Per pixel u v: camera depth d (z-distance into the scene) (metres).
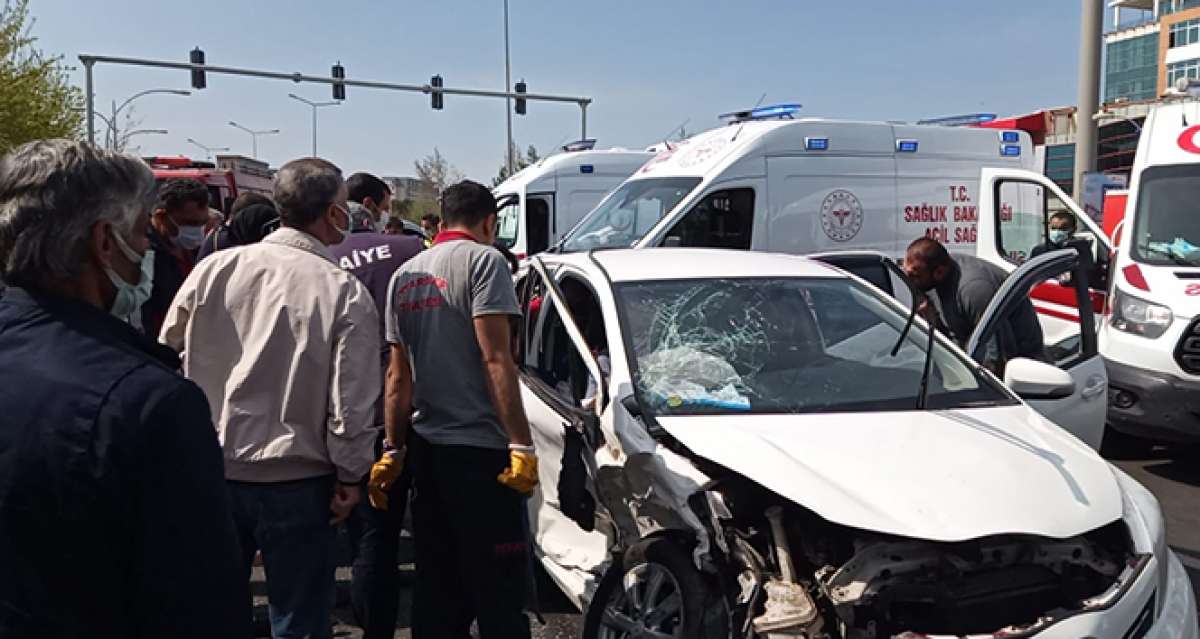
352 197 5.87
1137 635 2.90
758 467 3.17
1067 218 9.02
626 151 13.02
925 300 4.43
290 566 3.04
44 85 24.19
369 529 3.72
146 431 1.54
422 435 3.34
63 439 1.52
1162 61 71.06
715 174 8.62
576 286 4.59
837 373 4.00
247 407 2.97
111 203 1.65
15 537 1.54
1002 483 3.14
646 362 3.89
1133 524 3.20
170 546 1.56
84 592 1.56
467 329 3.28
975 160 9.65
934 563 2.91
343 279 3.08
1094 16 12.54
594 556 3.85
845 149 9.08
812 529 3.13
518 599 3.31
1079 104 12.85
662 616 3.27
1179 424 6.31
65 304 1.64
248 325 3.00
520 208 12.41
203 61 25.36
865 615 2.87
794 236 8.85
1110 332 6.79
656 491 3.19
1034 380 4.11
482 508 3.27
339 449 2.98
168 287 4.88
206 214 5.00
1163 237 6.99
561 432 4.05
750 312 4.25
